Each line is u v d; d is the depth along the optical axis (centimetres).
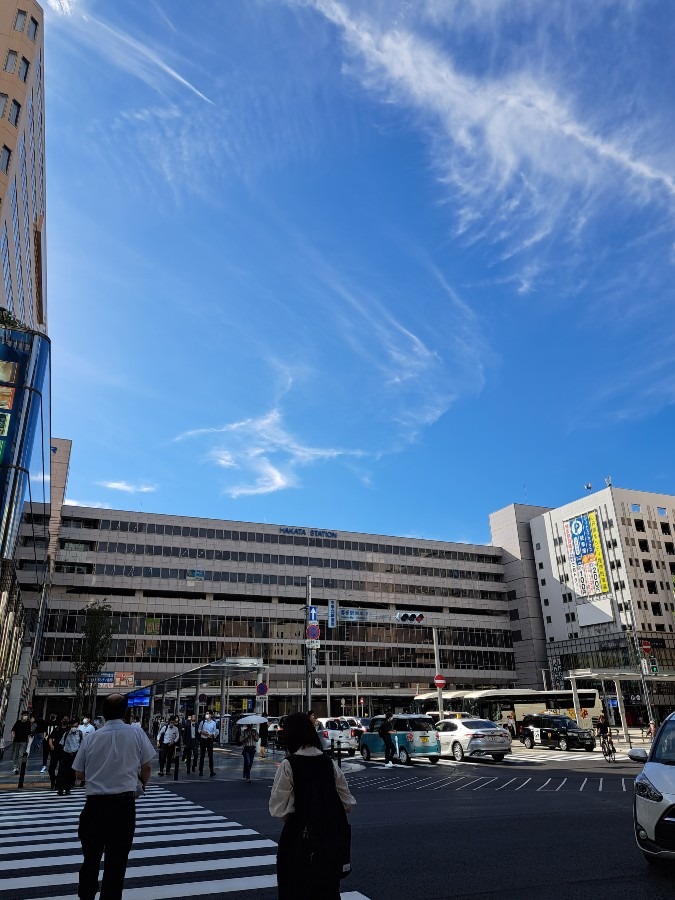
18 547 3238
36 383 3155
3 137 3678
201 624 7825
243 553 8419
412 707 5731
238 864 713
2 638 3062
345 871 341
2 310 3219
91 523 7844
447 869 670
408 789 1523
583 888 587
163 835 902
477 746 2344
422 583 9394
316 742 384
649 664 4675
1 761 2683
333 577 8819
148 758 511
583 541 8819
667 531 8662
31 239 4738
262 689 2919
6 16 3950
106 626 5862
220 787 1611
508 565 9994
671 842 622
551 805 1186
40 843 858
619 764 2312
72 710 6988
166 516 8200
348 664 8338
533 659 9181
